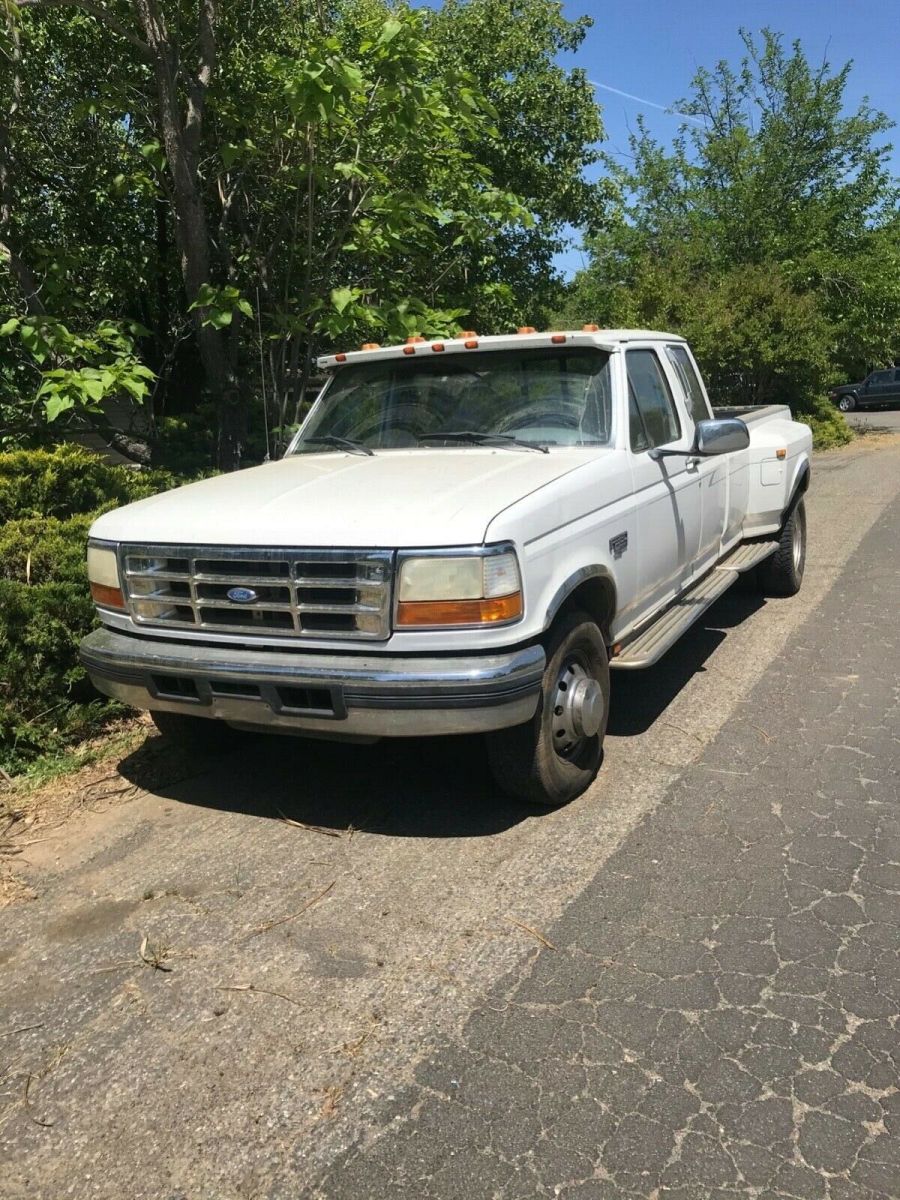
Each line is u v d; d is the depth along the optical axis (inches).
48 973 127.8
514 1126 98.6
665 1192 90.5
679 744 192.7
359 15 412.5
